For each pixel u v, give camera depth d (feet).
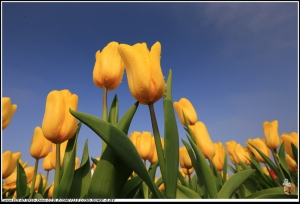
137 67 0.59
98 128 0.52
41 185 1.19
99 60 0.85
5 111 0.91
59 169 0.65
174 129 0.62
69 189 0.62
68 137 0.66
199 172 0.92
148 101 0.62
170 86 0.68
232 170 1.72
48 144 0.95
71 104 0.68
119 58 0.84
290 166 1.38
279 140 1.46
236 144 1.77
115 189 0.59
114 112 0.80
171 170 0.59
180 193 0.80
